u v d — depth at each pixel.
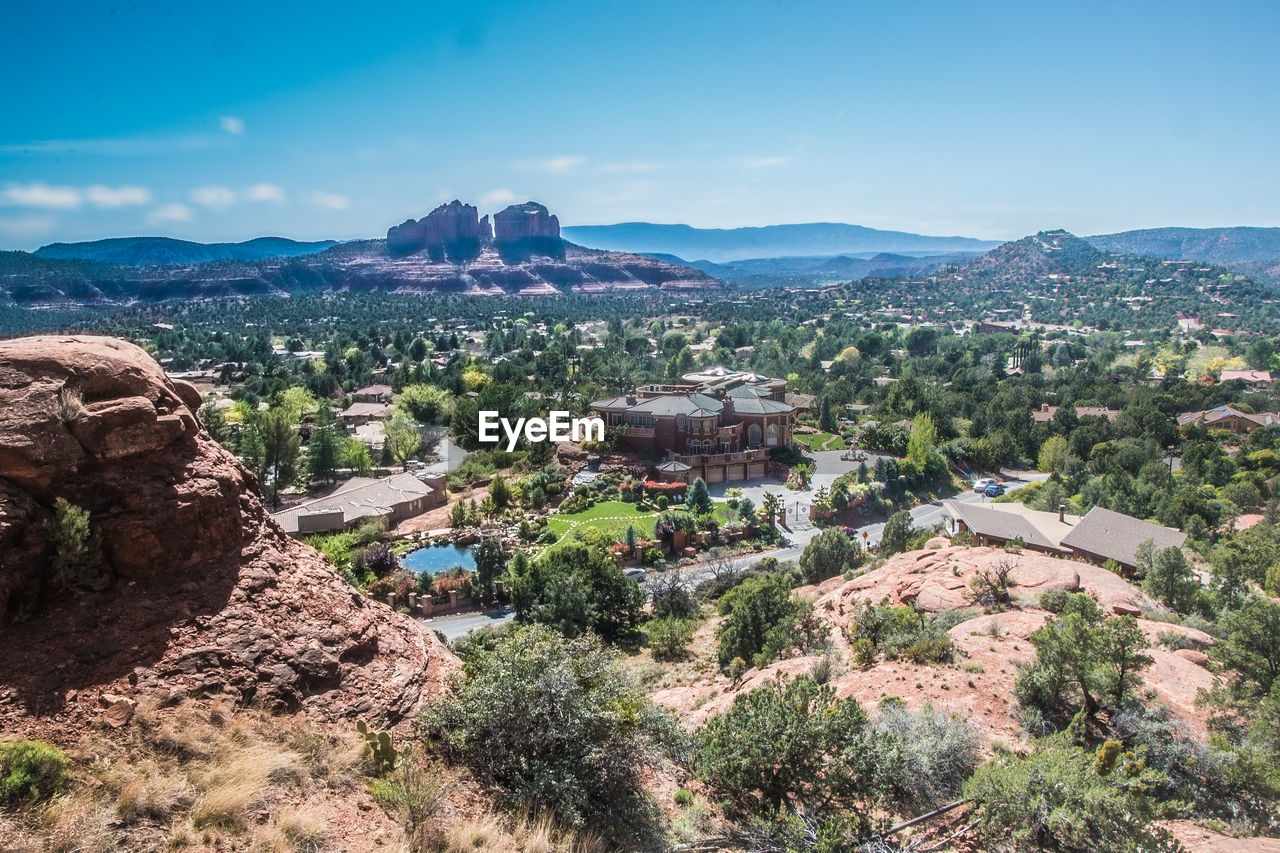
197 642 11.38
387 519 65.06
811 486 80.50
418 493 70.75
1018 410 109.62
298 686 11.88
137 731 10.04
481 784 12.53
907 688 20.66
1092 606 20.02
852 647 26.50
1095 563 53.03
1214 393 131.25
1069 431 106.94
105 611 11.05
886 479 79.75
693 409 84.44
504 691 13.19
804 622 29.92
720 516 68.56
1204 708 19.33
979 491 85.31
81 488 11.33
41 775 8.95
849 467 87.25
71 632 10.68
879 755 14.86
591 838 12.44
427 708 13.04
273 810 10.00
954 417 116.25
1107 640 18.41
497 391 97.62
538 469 80.94
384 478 74.56
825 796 14.67
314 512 61.88
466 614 47.50
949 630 25.97
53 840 8.41
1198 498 69.44
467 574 50.47
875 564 47.00
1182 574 36.66
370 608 14.52
